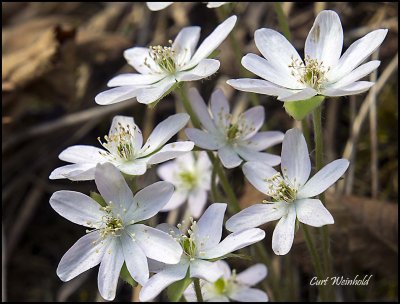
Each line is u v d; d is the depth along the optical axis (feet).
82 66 0.88
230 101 0.79
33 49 0.82
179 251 0.45
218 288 0.58
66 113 0.87
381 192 0.75
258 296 0.58
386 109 0.77
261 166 0.49
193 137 0.53
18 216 0.80
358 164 0.77
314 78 0.47
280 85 0.48
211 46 0.51
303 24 0.83
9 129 0.81
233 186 0.77
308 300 0.72
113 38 0.88
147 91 0.50
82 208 0.48
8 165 0.82
